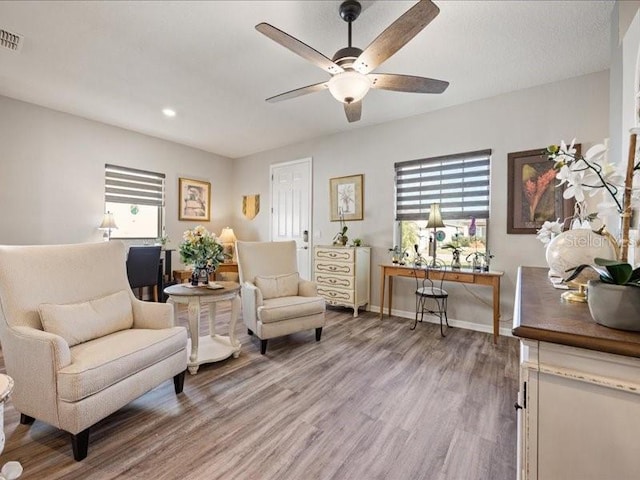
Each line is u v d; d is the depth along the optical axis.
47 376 1.45
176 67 2.77
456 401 1.96
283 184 5.30
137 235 4.66
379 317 3.90
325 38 2.32
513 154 3.20
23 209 3.54
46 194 3.71
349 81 1.97
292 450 1.52
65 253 1.92
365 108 3.64
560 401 0.71
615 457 0.67
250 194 5.81
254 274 3.14
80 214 3.99
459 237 3.58
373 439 1.61
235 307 2.63
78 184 3.97
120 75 2.91
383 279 3.75
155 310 2.06
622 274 0.73
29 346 1.49
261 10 2.04
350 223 4.45
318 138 4.81
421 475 1.37
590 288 0.77
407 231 4.02
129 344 1.72
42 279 1.74
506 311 3.26
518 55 2.54
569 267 1.08
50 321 1.63
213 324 2.92
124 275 2.21
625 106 1.62
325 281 4.19
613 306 0.71
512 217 3.22
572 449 0.71
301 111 3.77
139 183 4.62
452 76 2.88
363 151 4.33
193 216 5.34
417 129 3.84
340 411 1.85
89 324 1.77
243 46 2.44
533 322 0.79
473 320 3.45
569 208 2.93
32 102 3.55
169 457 1.47
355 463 1.44
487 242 3.38
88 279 1.96
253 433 1.65
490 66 2.71
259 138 4.87
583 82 2.86
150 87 3.16
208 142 5.09
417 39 2.32
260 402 1.94
